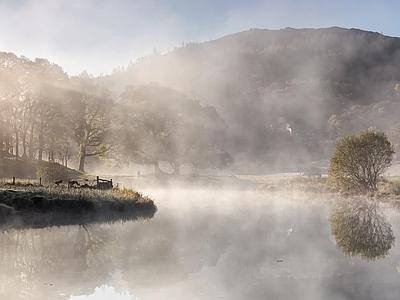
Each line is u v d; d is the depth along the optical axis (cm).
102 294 1263
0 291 1283
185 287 1335
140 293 1276
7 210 2708
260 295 1263
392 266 1616
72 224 2566
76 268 1545
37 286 1334
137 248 1895
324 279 1423
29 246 1922
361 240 2134
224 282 1391
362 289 1338
